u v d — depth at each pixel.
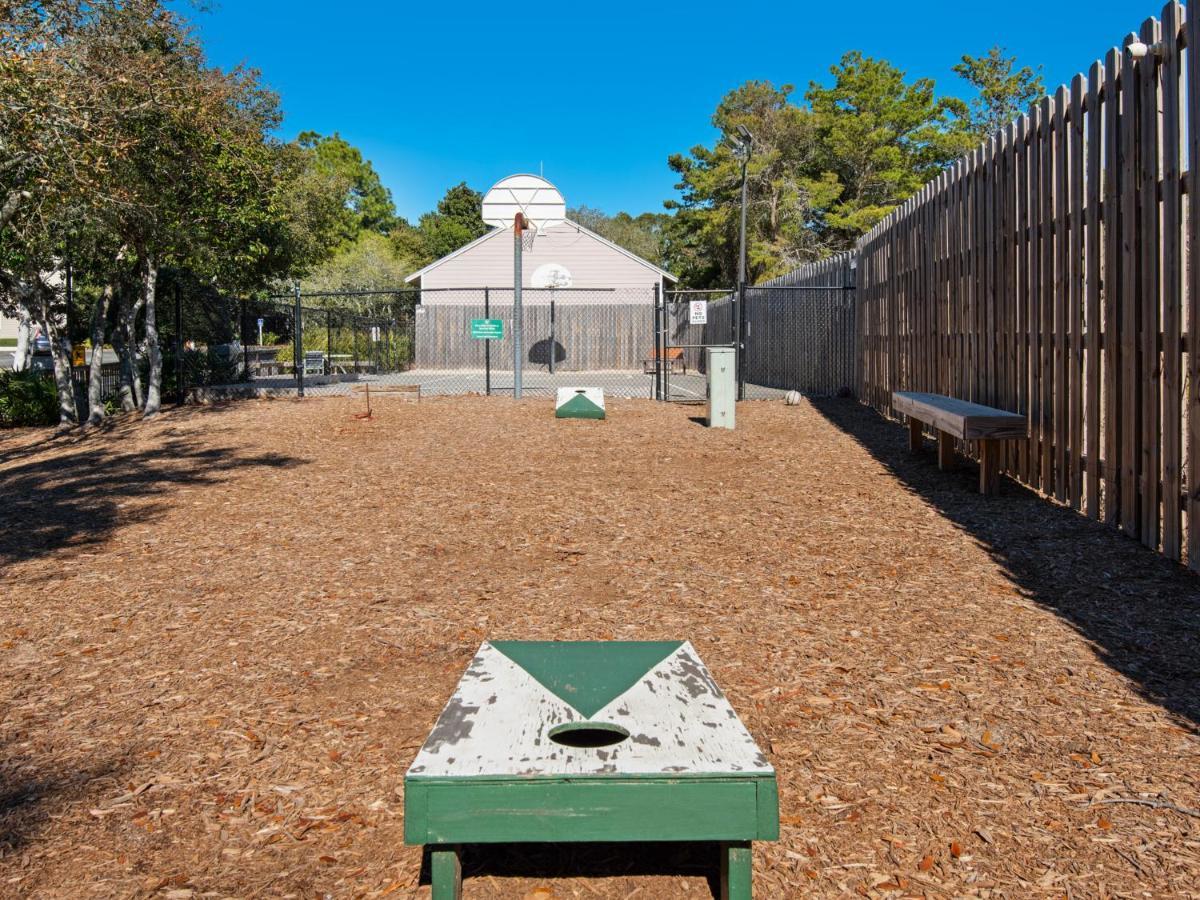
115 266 13.69
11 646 4.45
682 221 50.84
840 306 16.28
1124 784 2.99
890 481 8.02
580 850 2.77
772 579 5.28
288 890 2.56
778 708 3.61
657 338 16.66
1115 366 5.86
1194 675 3.80
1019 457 7.70
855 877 2.56
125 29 11.44
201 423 13.23
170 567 5.79
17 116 9.23
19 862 2.69
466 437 11.38
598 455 9.85
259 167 14.88
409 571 5.59
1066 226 6.64
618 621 4.63
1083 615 4.52
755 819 2.23
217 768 3.23
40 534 6.75
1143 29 5.31
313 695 3.82
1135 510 5.68
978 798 2.94
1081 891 2.48
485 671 2.90
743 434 11.34
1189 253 4.91
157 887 2.58
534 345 31.08
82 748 3.39
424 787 2.21
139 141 11.72
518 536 6.38
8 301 15.94
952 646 4.20
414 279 31.53
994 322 8.30
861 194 49.03
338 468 9.27
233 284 19.20
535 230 21.45
